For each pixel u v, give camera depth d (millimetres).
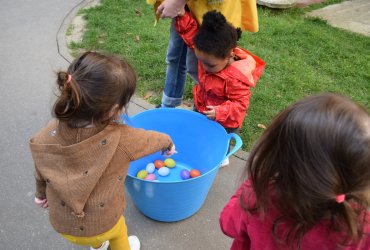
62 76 1152
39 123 2682
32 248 1840
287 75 3379
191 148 2348
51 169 1297
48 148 1277
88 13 4363
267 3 4910
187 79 3178
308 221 863
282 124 855
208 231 1974
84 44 3699
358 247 925
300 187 828
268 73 3402
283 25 4414
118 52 3557
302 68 3512
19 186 2174
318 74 3477
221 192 2219
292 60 3643
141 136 1413
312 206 838
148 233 1955
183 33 2223
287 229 916
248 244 1147
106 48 3623
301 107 841
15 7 4582
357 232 881
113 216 1419
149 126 2217
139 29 4016
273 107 2943
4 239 1874
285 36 4152
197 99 2354
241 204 1021
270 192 904
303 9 5215
